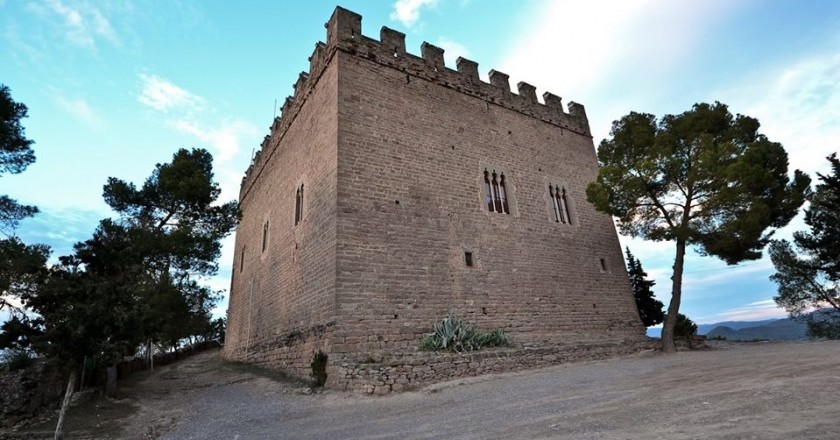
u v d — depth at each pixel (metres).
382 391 12.15
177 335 33.50
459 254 18.14
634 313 22.80
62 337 9.37
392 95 19.23
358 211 16.33
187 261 21.77
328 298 15.20
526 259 20.11
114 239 11.57
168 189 20.77
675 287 19.66
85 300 9.99
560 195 23.44
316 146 19.16
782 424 4.91
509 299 18.69
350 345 14.36
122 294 10.56
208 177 23.42
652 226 20.66
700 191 19.20
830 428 4.47
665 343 18.97
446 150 19.88
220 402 13.41
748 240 18.20
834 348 12.88
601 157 22.48
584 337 20.08
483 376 13.80
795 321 31.20
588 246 22.94
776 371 9.23
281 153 24.77
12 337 10.05
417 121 19.53
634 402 7.70
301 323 17.31
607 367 14.30
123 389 16.48
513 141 22.80
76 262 10.73
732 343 22.92
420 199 18.09
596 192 20.69
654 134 21.31
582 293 21.27
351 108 17.77
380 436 7.49
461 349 14.84
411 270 16.59
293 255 19.81
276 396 13.59
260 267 25.25
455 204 19.03
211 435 9.27
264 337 22.02
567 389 10.32
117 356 10.08
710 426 5.27
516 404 9.05
